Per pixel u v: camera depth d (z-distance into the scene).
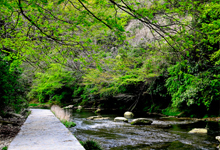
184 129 8.66
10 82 8.65
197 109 13.04
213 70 9.66
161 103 17.06
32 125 7.44
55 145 4.16
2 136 5.81
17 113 12.16
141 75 12.76
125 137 7.22
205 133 7.56
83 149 3.83
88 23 3.10
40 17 3.49
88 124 10.72
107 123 11.11
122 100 19.98
